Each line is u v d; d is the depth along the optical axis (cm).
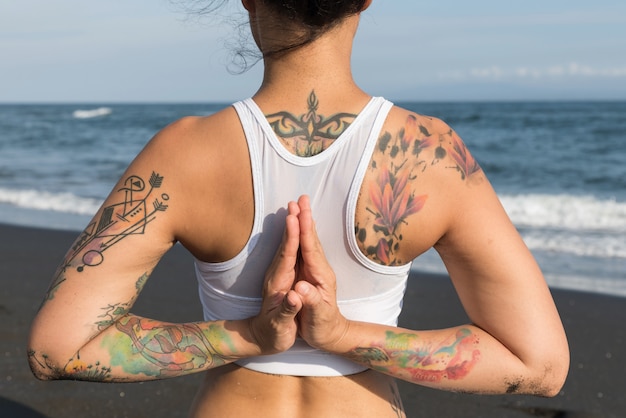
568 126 3203
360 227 122
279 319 118
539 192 1419
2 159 2141
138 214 122
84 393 367
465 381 129
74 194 1335
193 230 125
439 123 130
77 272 122
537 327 126
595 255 798
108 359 124
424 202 124
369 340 126
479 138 2731
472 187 126
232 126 122
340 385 135
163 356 126
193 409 146
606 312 555
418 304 576
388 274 128
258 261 125
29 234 870
